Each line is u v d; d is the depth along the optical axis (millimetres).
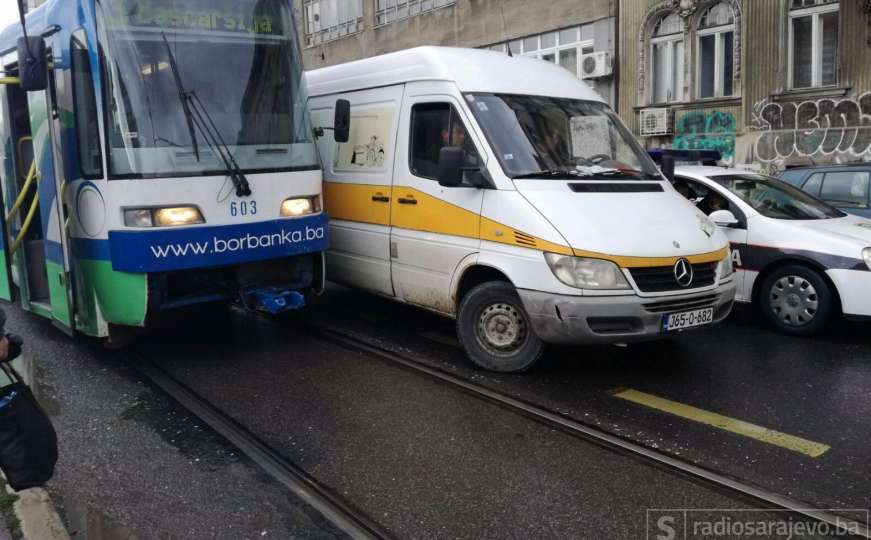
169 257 5910
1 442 3412
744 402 5496
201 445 4891
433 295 6672
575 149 6570
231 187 6246
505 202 5945
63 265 6504
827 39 15203
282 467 4539
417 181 6773
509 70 6969
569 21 19516
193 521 3930
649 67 18188
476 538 3707
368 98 7590
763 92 16062
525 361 6031
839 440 4797
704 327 5871
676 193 6703
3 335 3342
